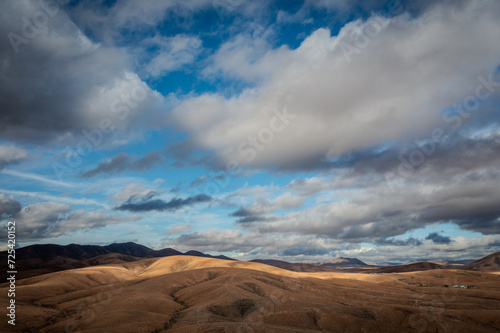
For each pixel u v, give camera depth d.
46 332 90.50
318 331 83.69
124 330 86.50
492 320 106.62
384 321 104.31
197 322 95.12
